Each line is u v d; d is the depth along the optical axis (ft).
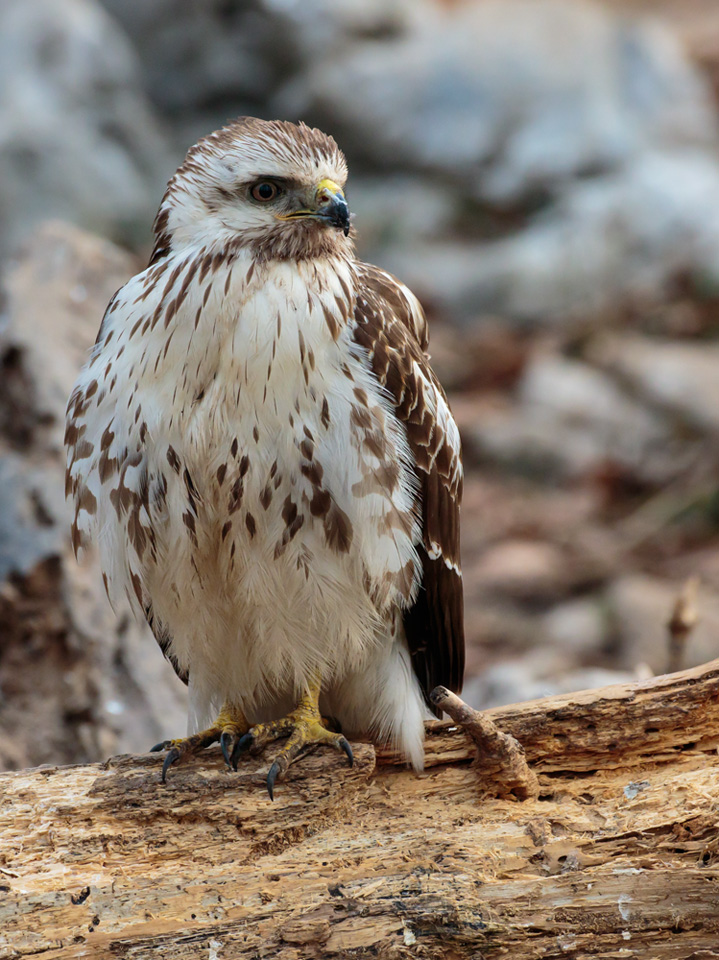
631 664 51.67
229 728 26.18
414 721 26.04
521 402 79.00
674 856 23.04
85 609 38.22
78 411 26.21
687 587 35.78
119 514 25.85
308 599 25.72
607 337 84.58
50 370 44.24
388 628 27.02
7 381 44.50
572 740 24.94
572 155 97.14
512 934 22.59
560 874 23.00
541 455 73.36
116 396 25.23
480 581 62.18
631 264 89.35
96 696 37.11
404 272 92.89
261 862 23.61
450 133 99.40
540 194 96.78
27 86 86.43
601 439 74.54
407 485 26.27
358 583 25.76
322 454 24.67
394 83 100.58
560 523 67.92
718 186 92.99
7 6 88.94
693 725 24.73
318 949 22.50
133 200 87.45
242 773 24.49
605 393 77.51
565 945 22.65
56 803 23.89
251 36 102.22
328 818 24.45
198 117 102.63
